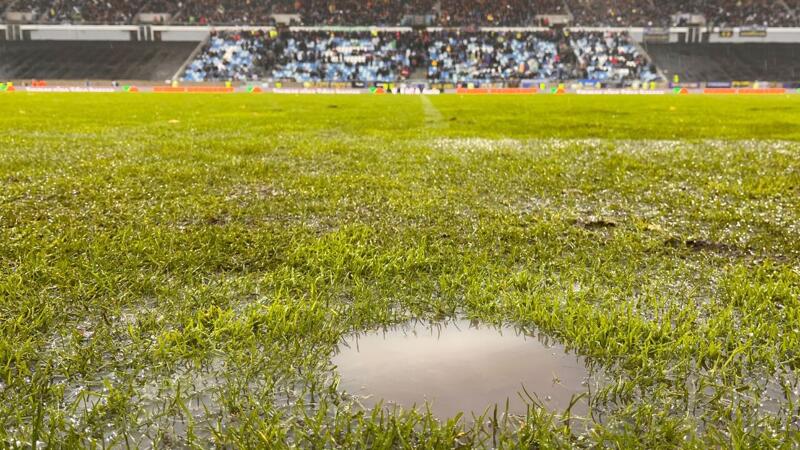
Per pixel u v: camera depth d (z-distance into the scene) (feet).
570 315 8.66
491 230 13.61
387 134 41.65
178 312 8.86
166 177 20.74
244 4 204.74
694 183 20.57
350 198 17.29
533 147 31.99
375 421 6.16
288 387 6.88
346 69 181.27
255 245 12.22
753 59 183.73
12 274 10.23
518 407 6.51
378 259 11.05
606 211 16.20
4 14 197.36
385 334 8.41
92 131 43.93
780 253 12.25
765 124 54.70
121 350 7.73
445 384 7.02
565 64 180.86
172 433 6.02
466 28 194.18
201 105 92.38
